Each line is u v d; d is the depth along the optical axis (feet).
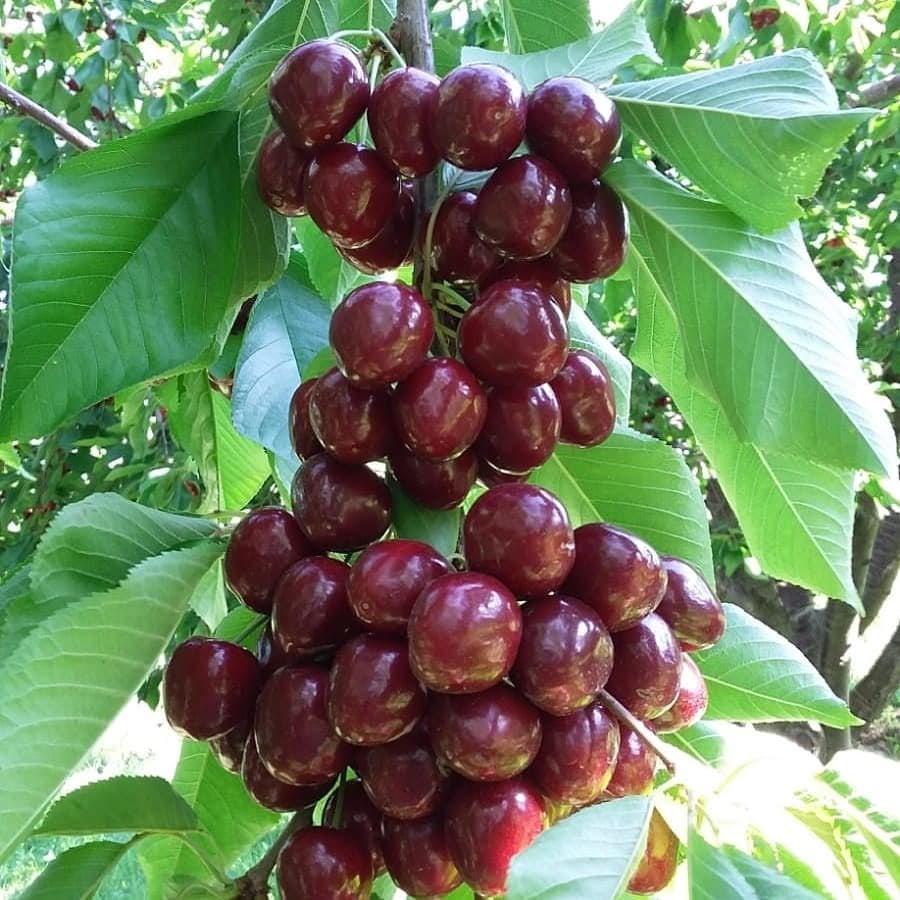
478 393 0.78
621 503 1.03
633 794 0.79
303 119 0.83
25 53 4.33
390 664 0.72
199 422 1.68
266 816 1.14
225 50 4.01
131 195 0.93
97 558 0.89
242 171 1.04
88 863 0.87
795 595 5.28
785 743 0.98
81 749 0.81
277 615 0.78
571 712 0.73
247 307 1.49
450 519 0.86
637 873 0.80
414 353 0.76
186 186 0.95
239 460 1.71
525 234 0.80
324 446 0.81
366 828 0.81
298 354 1.37
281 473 1.34
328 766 0.76
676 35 3.53
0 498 4.25
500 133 0.78
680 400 1.13
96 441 3.68
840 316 0.91
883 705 5.02
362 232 0.86
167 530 0.95
